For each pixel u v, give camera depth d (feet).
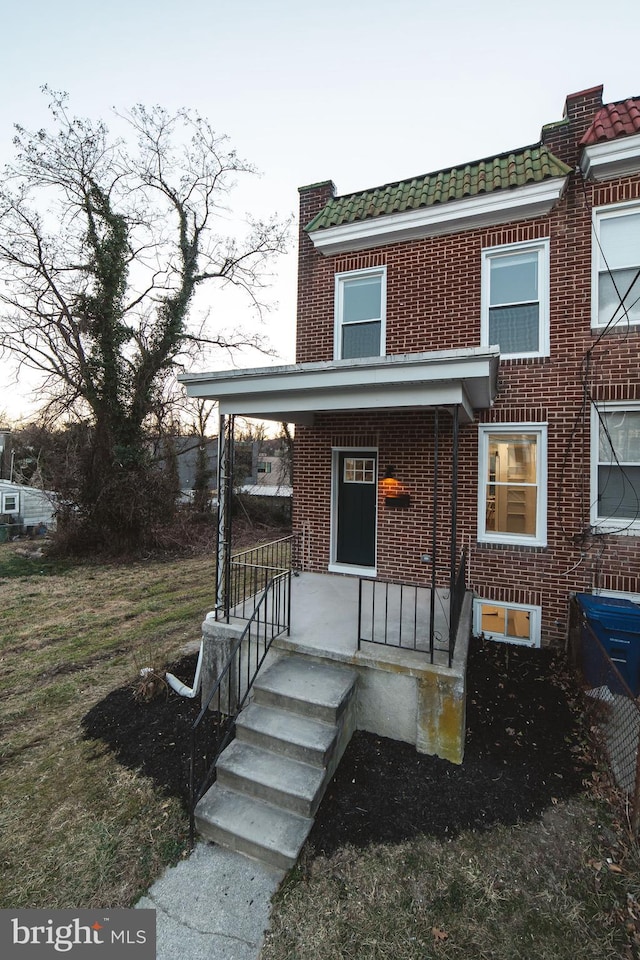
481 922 8.86
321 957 8.33
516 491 21.74
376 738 14.40
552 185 20.20
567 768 12.87
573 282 20.48
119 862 10.48
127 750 14.71
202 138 50.96
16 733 16.15
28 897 9.61
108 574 44.06
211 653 17.53
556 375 20.68
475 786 12.32
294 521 26.86
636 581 19.25
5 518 68.54
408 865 10.14
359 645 15.31
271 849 10.30
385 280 24.38
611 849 10.25
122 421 51.72
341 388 16.14
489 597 21.72
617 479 19.94
